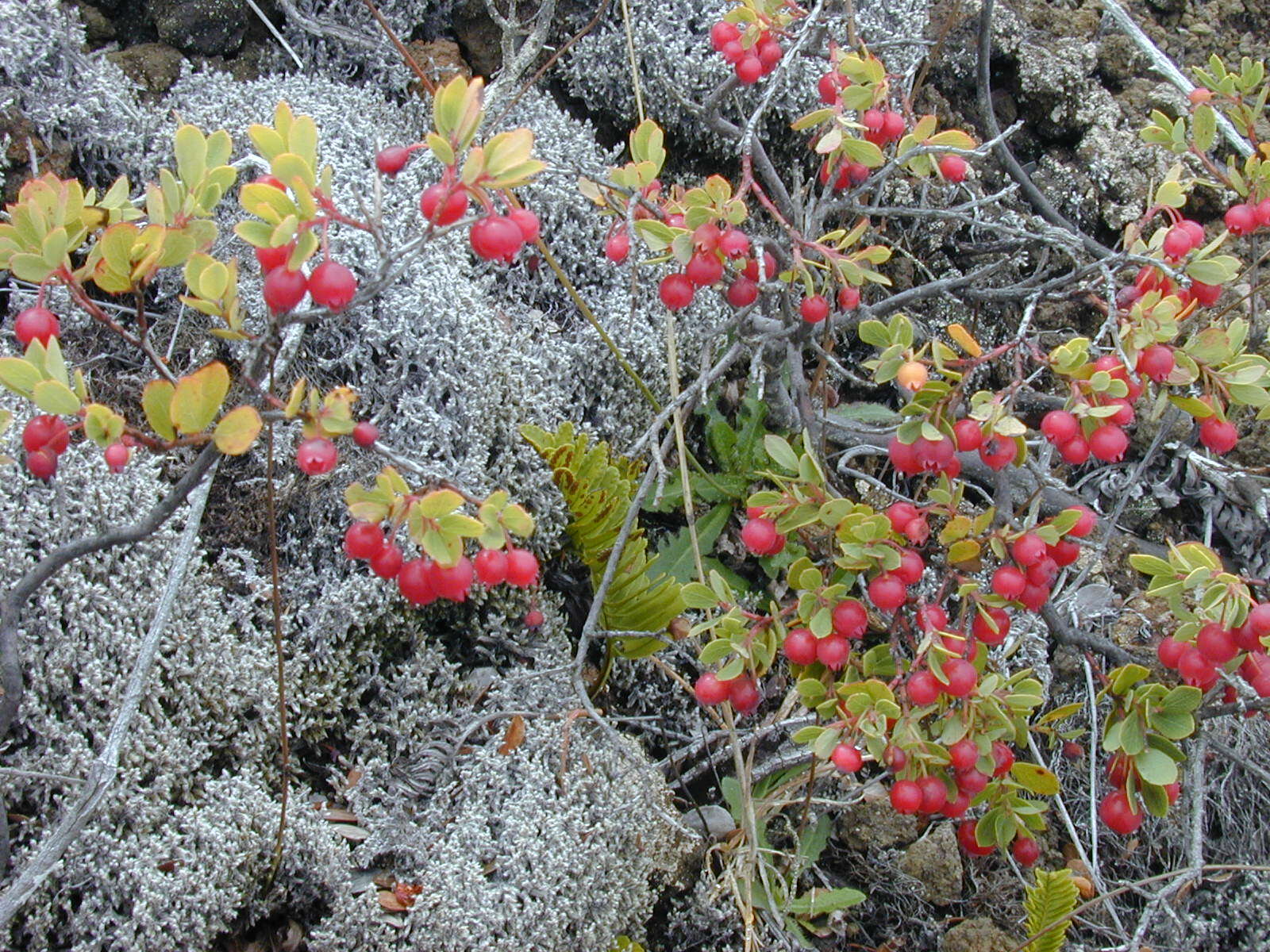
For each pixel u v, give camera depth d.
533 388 0.60
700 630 0.50
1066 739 0.58
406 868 0.52
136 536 0.44
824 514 0.49
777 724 0.57
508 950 0.50
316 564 0.56
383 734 0.55
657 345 0.63
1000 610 0.49
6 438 0.52
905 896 0.58
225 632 0.53
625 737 0.56
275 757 0.53
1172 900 0.58
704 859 0.57
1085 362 0.47
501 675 0.58
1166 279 0.51
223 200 0.59
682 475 0.58
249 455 0.56
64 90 0.58
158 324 0.57
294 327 0.50
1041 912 0.52
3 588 0.50
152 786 0.50
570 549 0.61
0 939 0.46
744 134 0.58
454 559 0.42
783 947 0.55
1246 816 0.60
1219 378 0.49
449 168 0.40
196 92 0.61
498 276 0.63
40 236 0.41
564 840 0.52
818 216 0.56
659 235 0.49
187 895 0.48
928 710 0.48
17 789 0.48
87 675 0.50
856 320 0.59
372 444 0.41
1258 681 0.48
